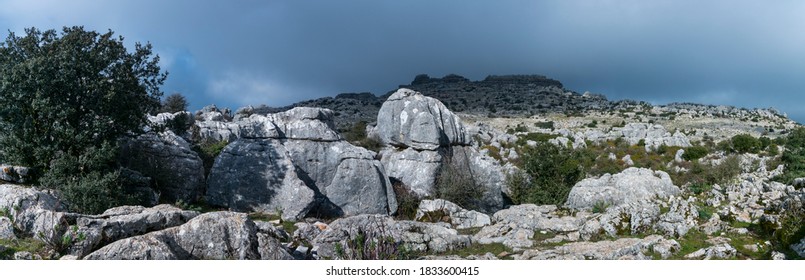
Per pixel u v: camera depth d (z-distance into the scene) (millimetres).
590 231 18516
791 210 16234
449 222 25328
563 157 34781
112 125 25297
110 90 24375
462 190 30078
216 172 26812
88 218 13867
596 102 148750
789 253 14398
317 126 29047
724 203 20578
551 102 144375
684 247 15742
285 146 28312
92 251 13359
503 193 33938
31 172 22781
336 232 16984
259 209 26234
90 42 25062
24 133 23078
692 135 88438
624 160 59750
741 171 43312
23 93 22828
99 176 22188
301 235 18844
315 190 27891
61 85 23531
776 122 110750
